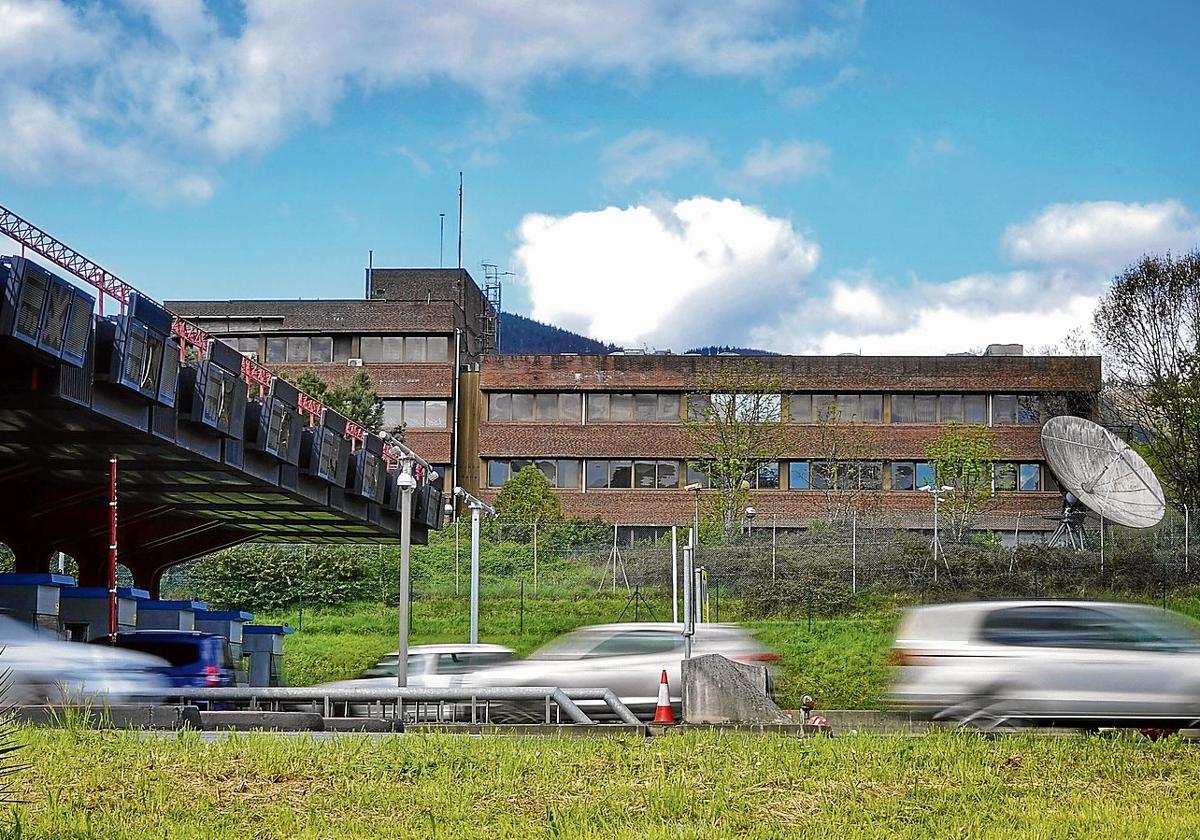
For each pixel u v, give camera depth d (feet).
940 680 59.72
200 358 106.73
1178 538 173.88
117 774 42.60
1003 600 61.57
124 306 93.09
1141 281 222.07
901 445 254.06
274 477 124.47
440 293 309.83
